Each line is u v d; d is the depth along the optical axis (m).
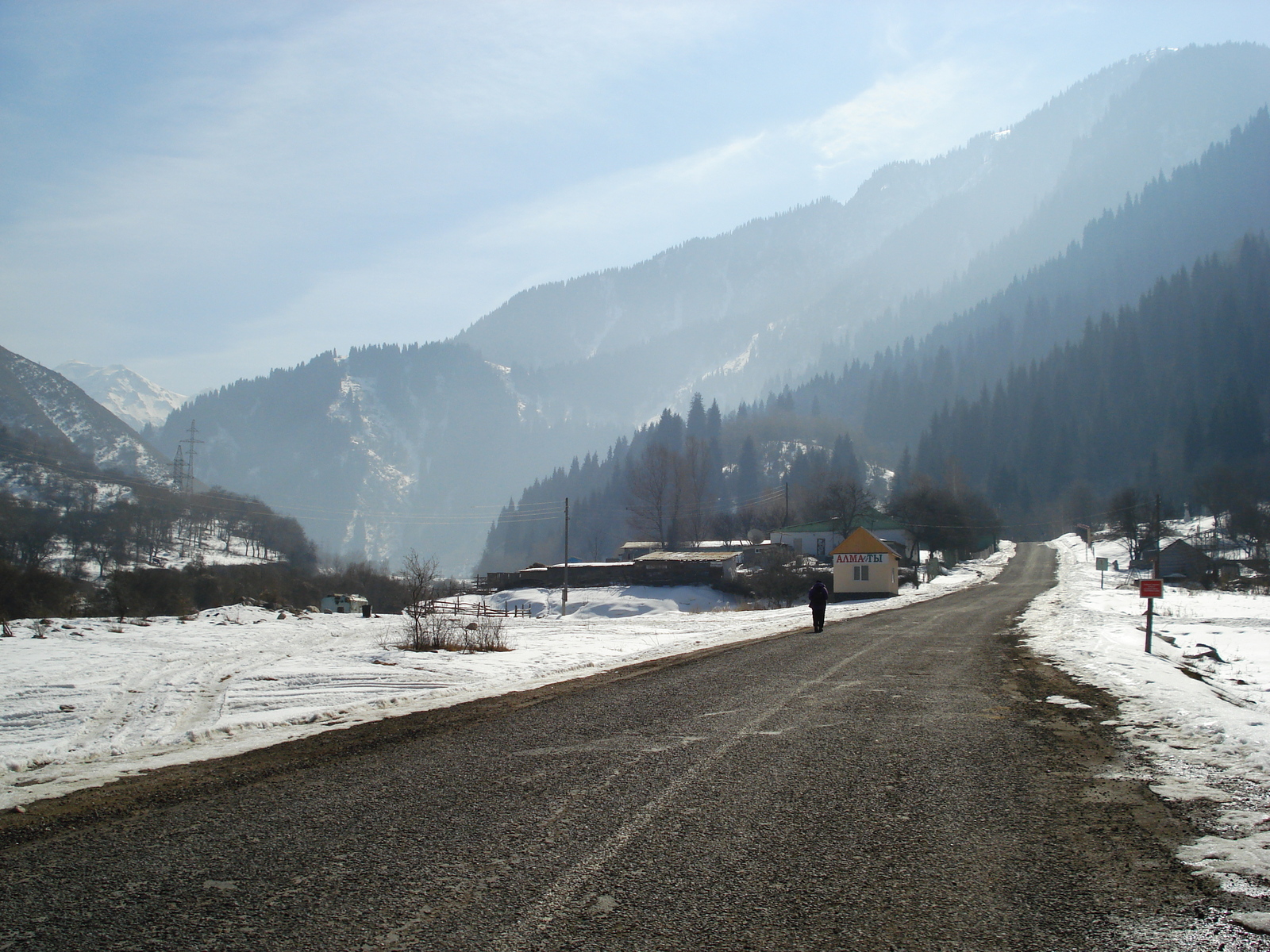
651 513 95.38
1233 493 95.56
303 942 3.90
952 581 68.00
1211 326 171.12
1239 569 75.19
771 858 5.00
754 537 95.12
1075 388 176.88
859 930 4.00
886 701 10.76
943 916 4.16
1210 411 144.00
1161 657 16.20
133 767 7.55
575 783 6.73
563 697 11.42
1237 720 8.84
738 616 33.16
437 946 3.86
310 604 58.34
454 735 8.79
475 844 5.26
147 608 42.97
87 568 55.31
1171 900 4.34
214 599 48.44
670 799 6.24
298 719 9.95
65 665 14.32
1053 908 4.25
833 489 87.44
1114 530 105.81
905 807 6.03
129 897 4.45
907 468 153.62
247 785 6.78
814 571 58.62
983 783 6.68
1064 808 5.99
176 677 13.30
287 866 4.89
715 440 151.75
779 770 7.12
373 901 4.38
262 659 15.88
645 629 26.33
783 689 11.80
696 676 13.47
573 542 144.00
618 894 4.45
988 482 146.88
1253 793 6.29
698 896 4.42
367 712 10.46
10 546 49.72
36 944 3.89
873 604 39.47
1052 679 12.73
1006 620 27.36
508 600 63.59
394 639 21.45
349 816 5.88
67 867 4.92
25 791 6.73
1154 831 5.45
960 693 11.34
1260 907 4.25
